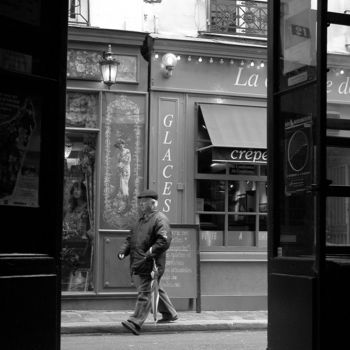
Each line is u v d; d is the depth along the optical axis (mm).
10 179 4004
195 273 11273
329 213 4730
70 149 11445
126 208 11516
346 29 5090
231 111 12016
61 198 4129
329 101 5098
